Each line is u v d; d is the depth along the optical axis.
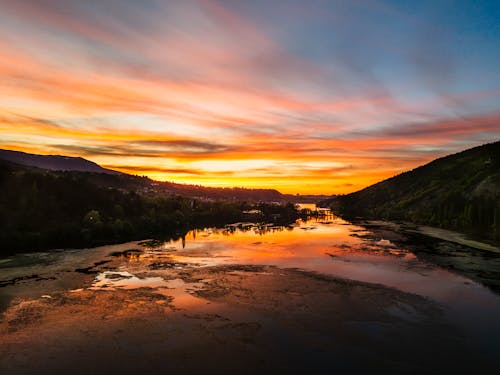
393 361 27.56
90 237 91.06
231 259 67.62
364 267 59.78
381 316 36.53
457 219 120.62
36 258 66.44
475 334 32.12
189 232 122.06
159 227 122.19
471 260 65.62
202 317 36.47
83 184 127.44
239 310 38.47
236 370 26.45
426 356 28.31
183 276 53.31
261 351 29.25
